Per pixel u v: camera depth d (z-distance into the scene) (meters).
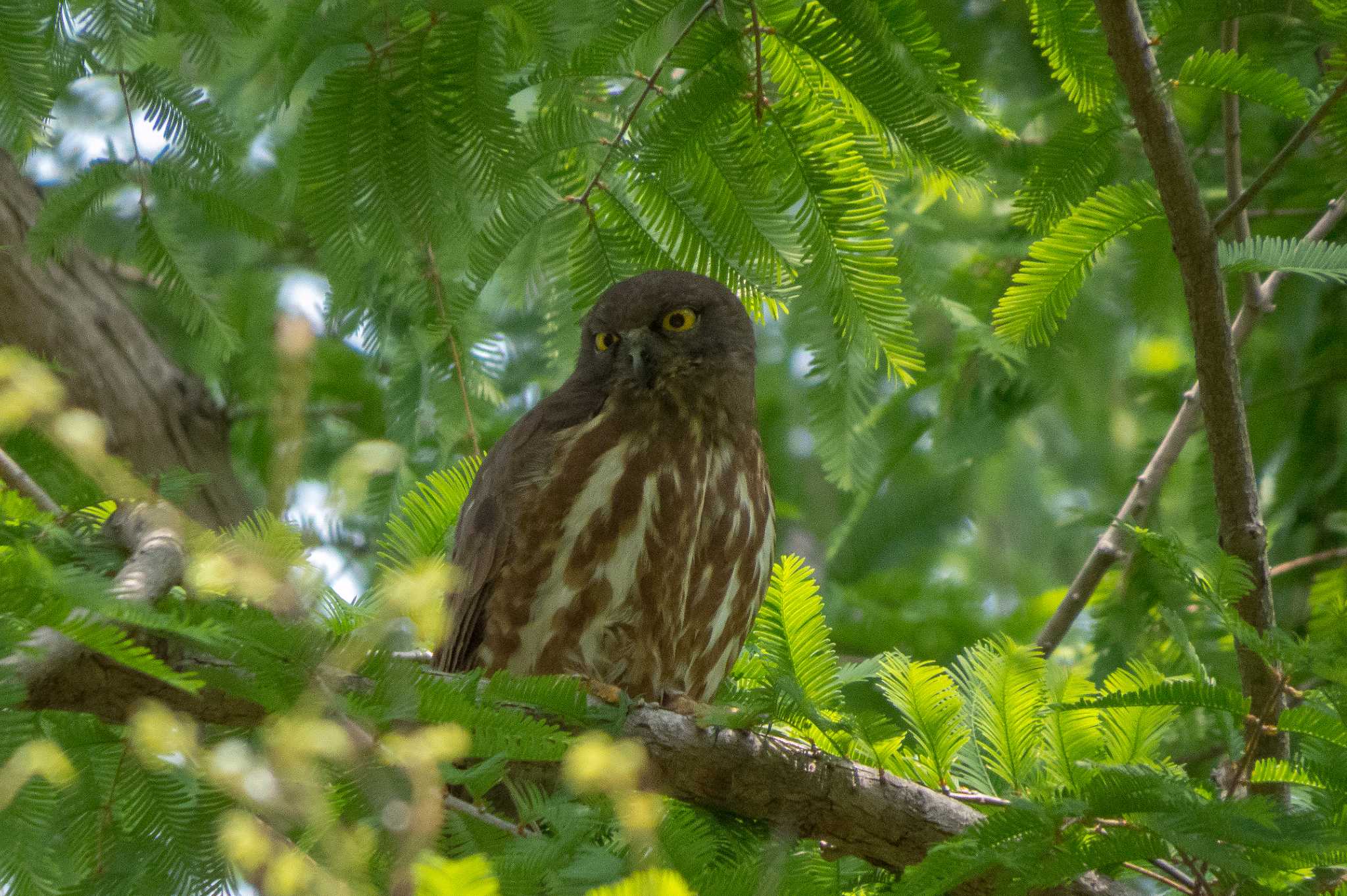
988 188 9.27
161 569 5.57
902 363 8.92
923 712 7.61
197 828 6.37
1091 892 7.36
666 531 10.46
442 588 5.47
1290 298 13.20
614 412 10.70
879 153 8.93
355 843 5.23
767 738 7.72
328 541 5.74
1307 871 6.84
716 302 11.02
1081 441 16.39
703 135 8.52
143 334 14.33
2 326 13.44
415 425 10.42
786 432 16.53
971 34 13.20
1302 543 13.25
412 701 5.40
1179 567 6.88
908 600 15.78
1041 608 14.57
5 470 7.36
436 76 8.05
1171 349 15.43
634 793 5.37
